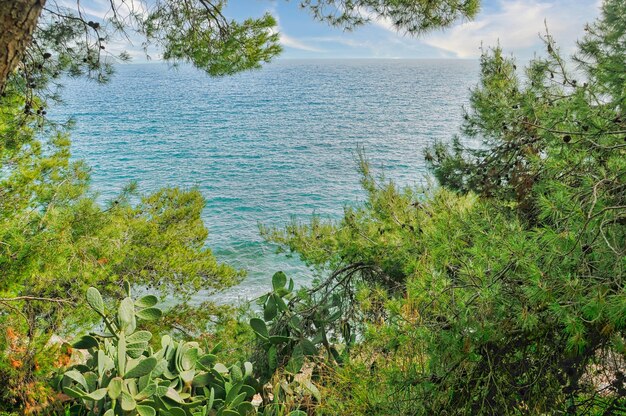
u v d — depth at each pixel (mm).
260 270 31797
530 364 3383
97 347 3980
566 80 5238
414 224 5773
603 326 2959
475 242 3637
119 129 102438
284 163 72062
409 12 5816
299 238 7203
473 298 3324
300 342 5152
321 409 4301
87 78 5672
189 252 12023
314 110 137250
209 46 5992
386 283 6270
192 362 4312
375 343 4117
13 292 5473
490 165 6332
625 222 2973
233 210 49062
